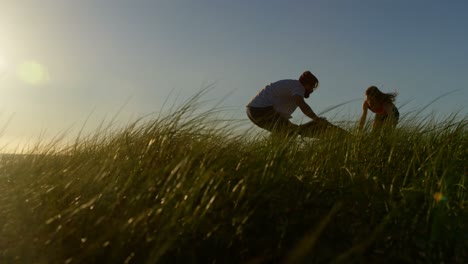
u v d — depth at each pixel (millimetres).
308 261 2434
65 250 2480
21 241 2562
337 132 4234
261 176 3021
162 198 2760
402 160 3799
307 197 2906
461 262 2537
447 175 3336
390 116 4676
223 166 3156
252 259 2496
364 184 3207
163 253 2355
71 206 2795
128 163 3260
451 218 2889
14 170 3682
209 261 2502
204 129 3852
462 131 4312
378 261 2449
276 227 2660
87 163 3391
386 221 2551
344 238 2652
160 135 3604
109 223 2590
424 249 2611
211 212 2750
